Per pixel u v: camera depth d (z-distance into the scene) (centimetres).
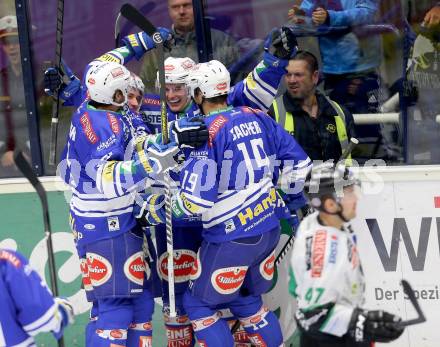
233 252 1362
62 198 1546
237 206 1357
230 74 1526
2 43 1532
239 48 1519
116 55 1434
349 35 1498
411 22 1488
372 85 1512
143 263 1414
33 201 1552
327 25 1496
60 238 1548
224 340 1402
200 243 1480
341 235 1148
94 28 1538
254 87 1440
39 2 1525
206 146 1334
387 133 1518
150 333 1453
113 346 1389
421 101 1506
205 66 1379
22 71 1539
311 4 1495
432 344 1504
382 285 1512
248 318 1437
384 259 1509
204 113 1392
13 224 1557
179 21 1516
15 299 1057
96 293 1398
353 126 1516
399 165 1518
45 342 1566
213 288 1377
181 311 1484
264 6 1503
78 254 1468
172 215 1366
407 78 1503
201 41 1519
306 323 1138
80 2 1529
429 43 1492
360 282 1160
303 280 1135
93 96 1373
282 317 1540
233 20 1509
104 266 1388
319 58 1506
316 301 1126
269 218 1378
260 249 1377
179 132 1304
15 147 1559
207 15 1509
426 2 1477
